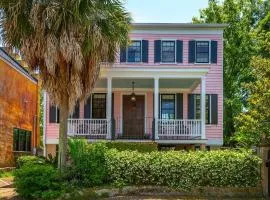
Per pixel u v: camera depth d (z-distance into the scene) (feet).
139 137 76.84
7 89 82.12
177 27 84.79
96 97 82.94
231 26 102.37
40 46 50.42
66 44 49.52
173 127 73.15
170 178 52.03
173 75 72.08
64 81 52.34
